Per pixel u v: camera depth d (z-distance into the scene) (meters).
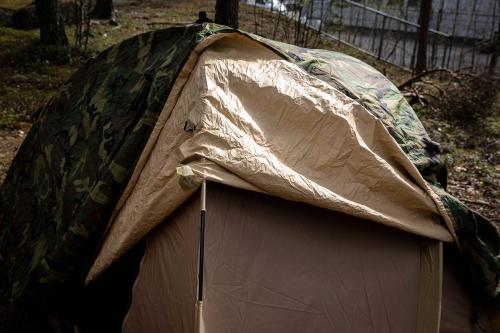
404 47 16.06
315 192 2.79
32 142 4.53
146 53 3.91
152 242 3.00
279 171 2.80
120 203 3.20
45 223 3.72
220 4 8.55
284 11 14.98
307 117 3.17
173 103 3.31
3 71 10.00
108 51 4.32
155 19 15.53
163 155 3.06
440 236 3.04
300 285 2.74
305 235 2.87
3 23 13.34
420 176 3.17
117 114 3.62
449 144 8.05
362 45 17.14
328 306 2.75
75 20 12.89
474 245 3.17
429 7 13.18
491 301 3.25
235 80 3.30
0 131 7.38
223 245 2.68
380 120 3.32
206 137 2.87
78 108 4.17
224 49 3.57
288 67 3.54
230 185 2.71
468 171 7.02
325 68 3.88
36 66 10.37
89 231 3.25
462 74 10.08
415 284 2.98
